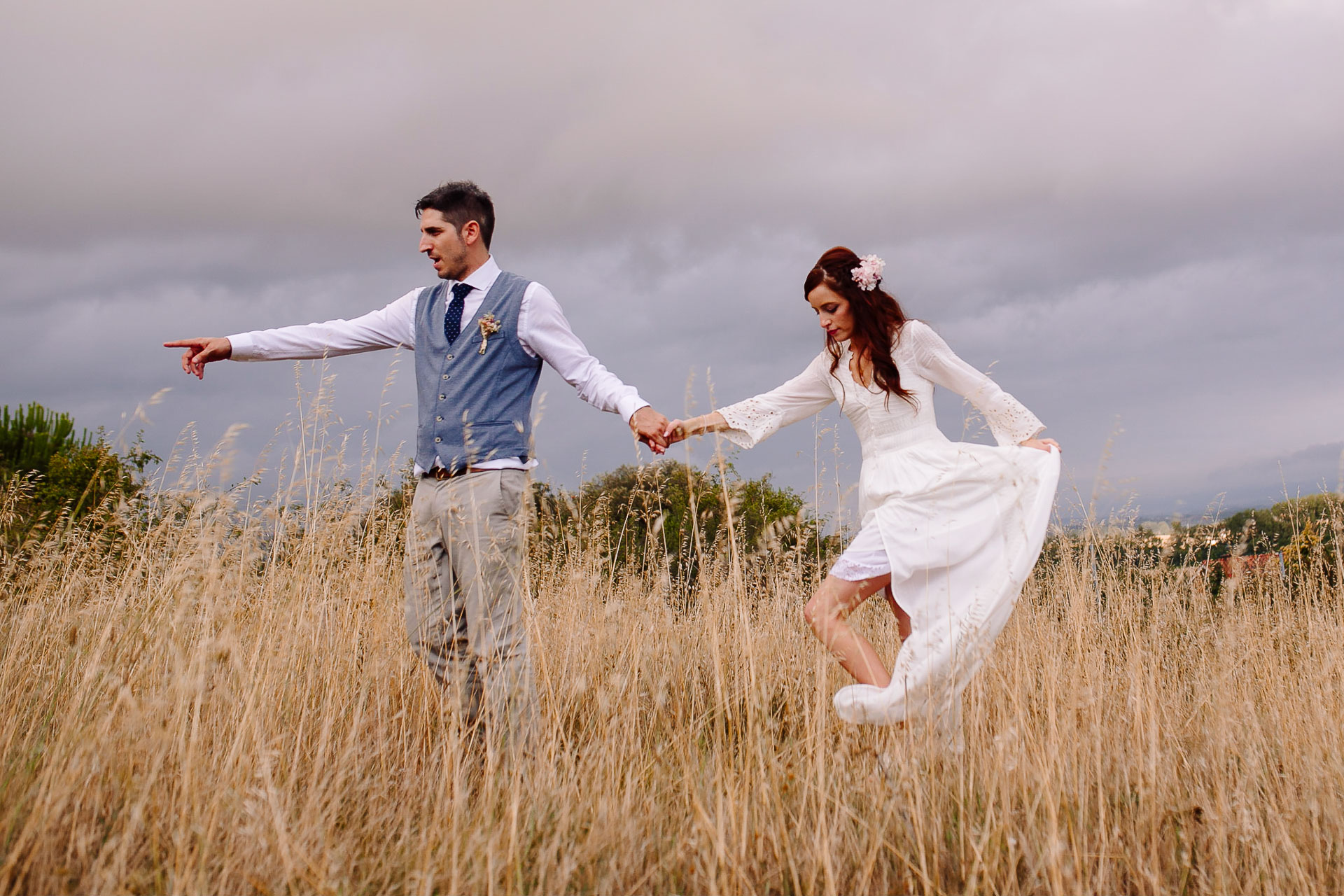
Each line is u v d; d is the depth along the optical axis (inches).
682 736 114.6
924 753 105.0
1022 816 97.0
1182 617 165.0
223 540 115.8
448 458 124.4
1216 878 88.4
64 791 80.2
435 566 127.6
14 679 120.0
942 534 128.4
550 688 117.0
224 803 85.5
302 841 80.7
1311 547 177.2
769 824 90.9
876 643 161.0
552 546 159.6
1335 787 103.4
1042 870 86.0
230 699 98.5
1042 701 119.7
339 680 121.1
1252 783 105.0
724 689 125.9
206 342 137.3
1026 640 134.7
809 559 151.2
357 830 91.0
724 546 142.3
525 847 86.6
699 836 86.4
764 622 142.4
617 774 99.8
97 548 155.3
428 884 76.1
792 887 85.8
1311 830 96.1
